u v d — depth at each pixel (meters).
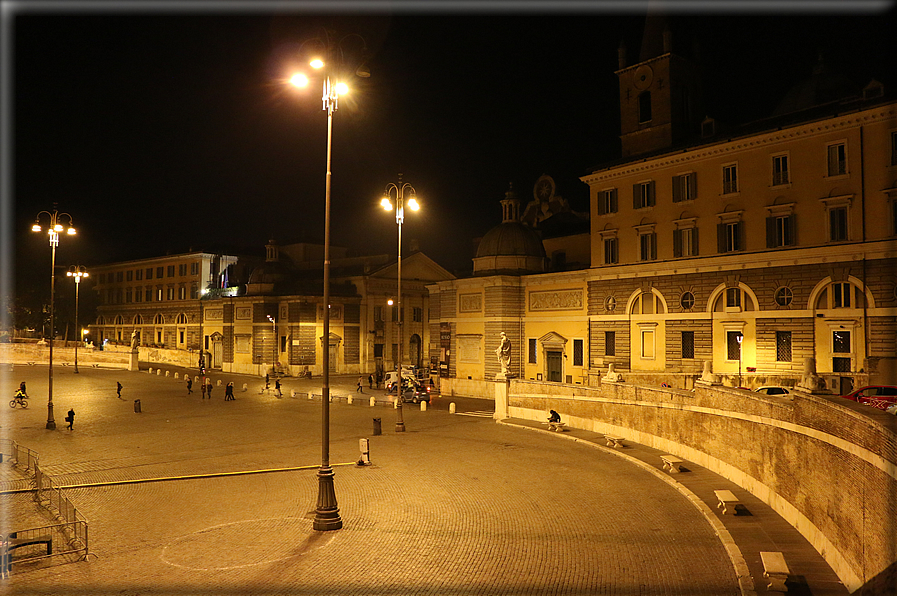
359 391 65.56
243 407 52.78
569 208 73.00
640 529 19.11
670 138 52.19
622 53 56.34
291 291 86.19
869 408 14.65
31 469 29.27
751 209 43.78
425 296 93.62
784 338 41.91
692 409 28.03
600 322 52.94
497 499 22.89
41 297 101.19
